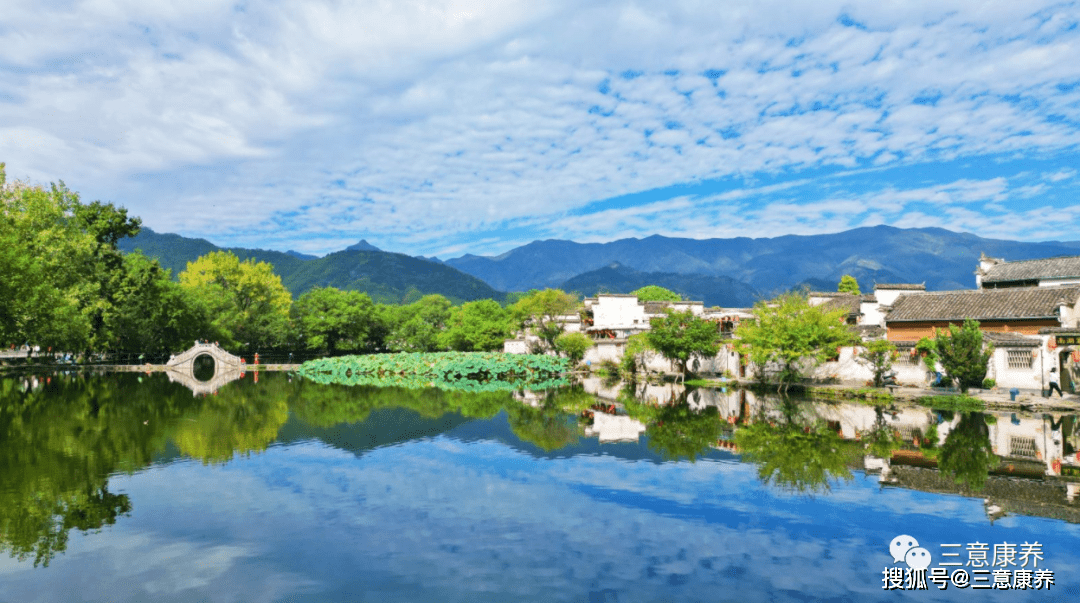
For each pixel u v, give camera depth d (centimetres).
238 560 1420
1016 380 3828
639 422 3403
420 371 7419
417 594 1248
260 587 1281
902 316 5047
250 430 3184
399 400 4750
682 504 1827
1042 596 1224
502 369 7144
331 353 10781
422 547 1499
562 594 1245
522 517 1722
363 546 1505
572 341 7906
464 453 2581
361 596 1241
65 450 2623
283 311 10462
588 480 2117
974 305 4744
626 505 1828
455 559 1425
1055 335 3659
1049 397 3472
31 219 5375
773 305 4775
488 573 1347
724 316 7300
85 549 1484
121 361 8744
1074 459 2284
